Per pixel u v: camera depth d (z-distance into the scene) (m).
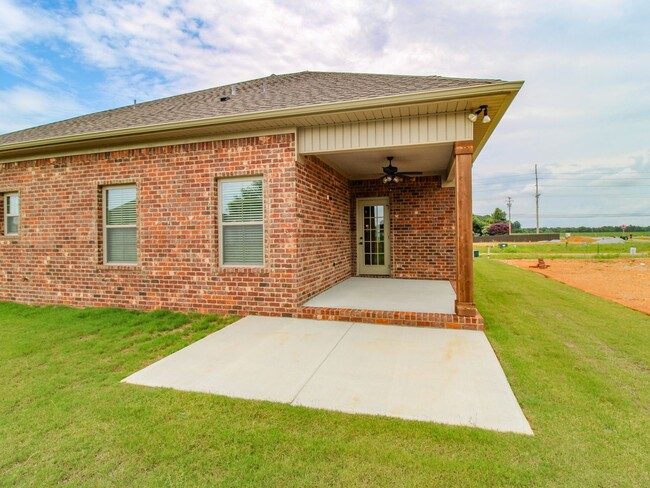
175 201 6.05
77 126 7.84
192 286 6.00
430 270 9.12
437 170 8.63
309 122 5.36
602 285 9.89
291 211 5.54
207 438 2.36
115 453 2.21
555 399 2.90
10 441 2.34
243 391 3.07
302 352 4.04
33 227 6.89
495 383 3.18
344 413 2.68
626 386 3.18
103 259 6.57
